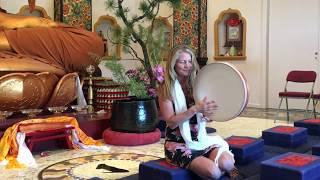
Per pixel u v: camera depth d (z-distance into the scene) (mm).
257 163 2902
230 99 2488
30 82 4824
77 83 5395
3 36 5395
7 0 7152
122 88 5270
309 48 7602
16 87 4707
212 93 2551
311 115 7031
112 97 5387
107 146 4418
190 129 2545
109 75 8242
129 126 4496
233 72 2488
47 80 5074
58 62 5539
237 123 6004
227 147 2609
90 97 5355
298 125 3947
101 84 5418
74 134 4324
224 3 8539
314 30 7520
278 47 7965
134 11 8953
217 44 8688
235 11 8398
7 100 4691
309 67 7625
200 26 8430
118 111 4539
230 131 5332
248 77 8352
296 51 7754
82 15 7738
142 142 4461
